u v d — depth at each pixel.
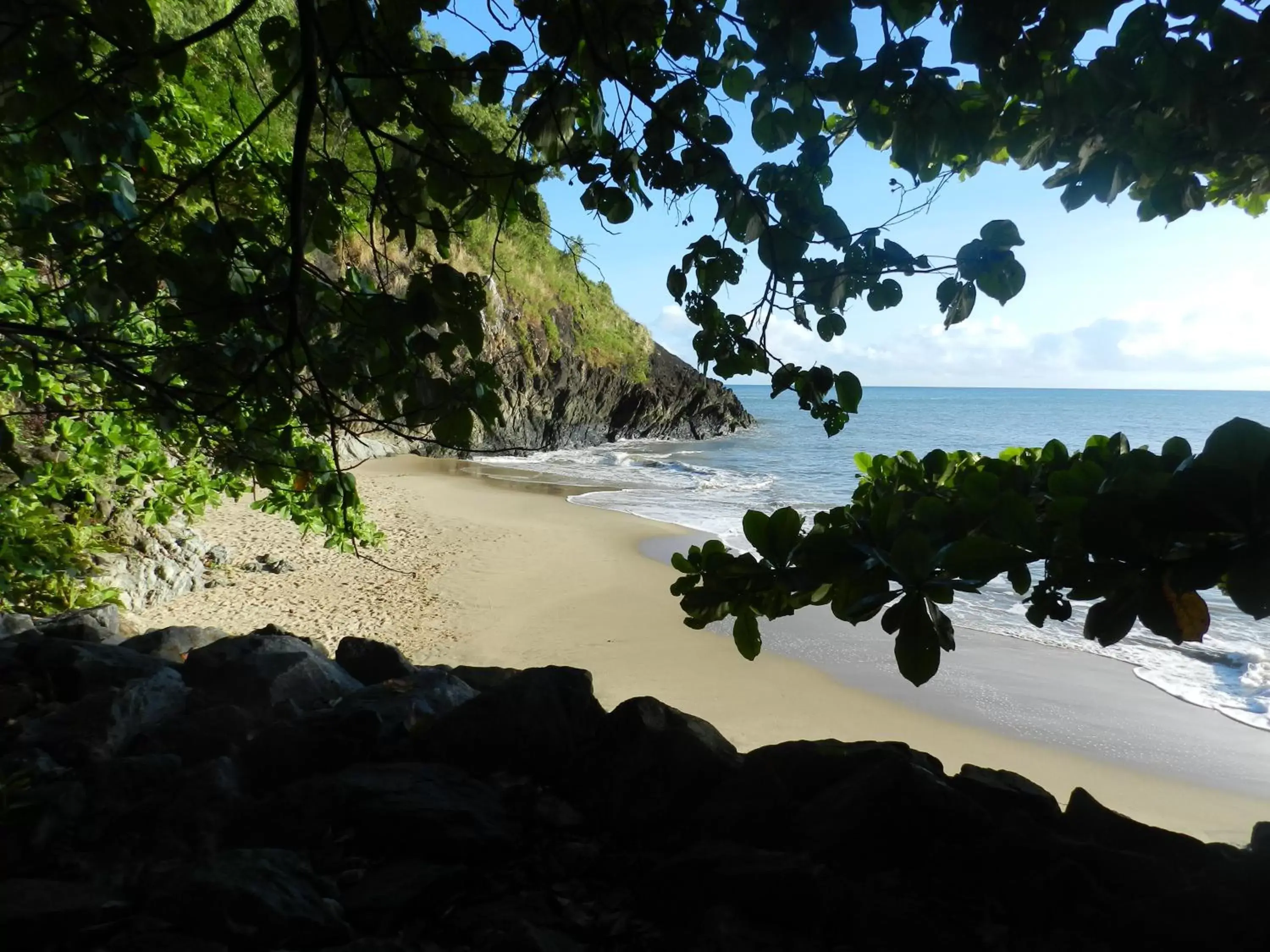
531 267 41.31
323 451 3.70
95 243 2.53
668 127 2.26
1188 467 1.20
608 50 2.27
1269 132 1.78
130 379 2.50
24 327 2.40
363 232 3.19
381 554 15.30
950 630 1.57
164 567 11.47
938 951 2.07
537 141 2.40
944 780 2.77
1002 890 2.27
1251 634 11.18
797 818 2.58
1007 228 1.90
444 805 2.54
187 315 2.28
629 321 49.44
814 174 2.12
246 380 2.44
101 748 2.90
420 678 3.71
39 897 2.10
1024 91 1.78
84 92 2.22
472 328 2.39
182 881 2.11
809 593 2.06
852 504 2.60
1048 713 8.80
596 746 2.96
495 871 2.43
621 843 2.61
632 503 23.61
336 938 2.07
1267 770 7.64
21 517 7.06
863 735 8.27
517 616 11.92
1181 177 1.98
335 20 2.28
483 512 20.72
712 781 2.70
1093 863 2.27
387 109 2.45
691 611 2.09
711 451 44.19
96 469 7.01
